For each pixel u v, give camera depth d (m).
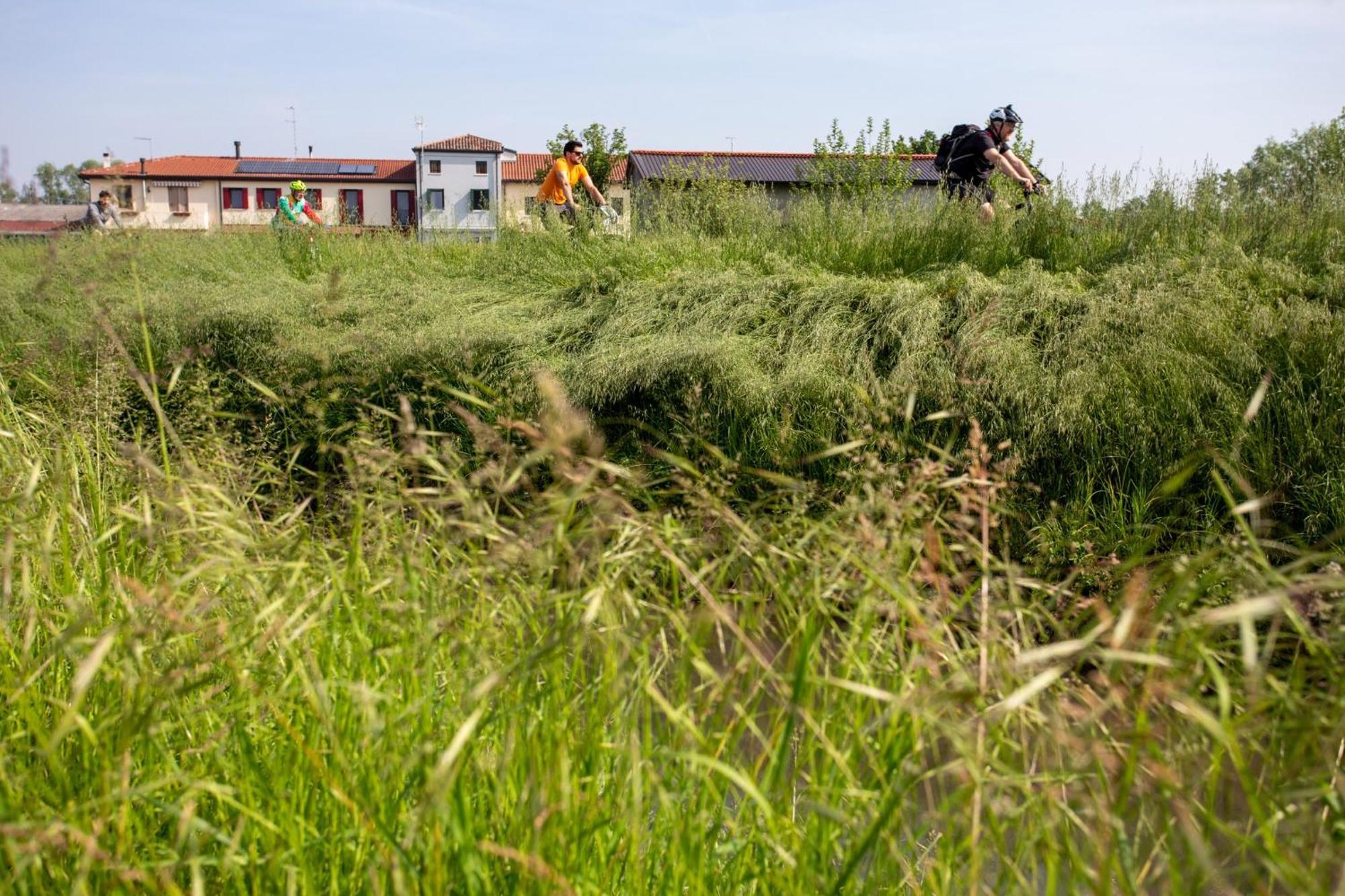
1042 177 7.56
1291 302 5.31
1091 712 1.89
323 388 4.21
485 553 2.08
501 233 9.83
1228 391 4.68
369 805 1.78
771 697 2.03
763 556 2.16
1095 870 1.92
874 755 1.93
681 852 1.84
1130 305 5.53
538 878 1.70
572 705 1.95
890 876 1.93
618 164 33.81
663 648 2.19
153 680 1.92
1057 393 4.89
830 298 6.28
